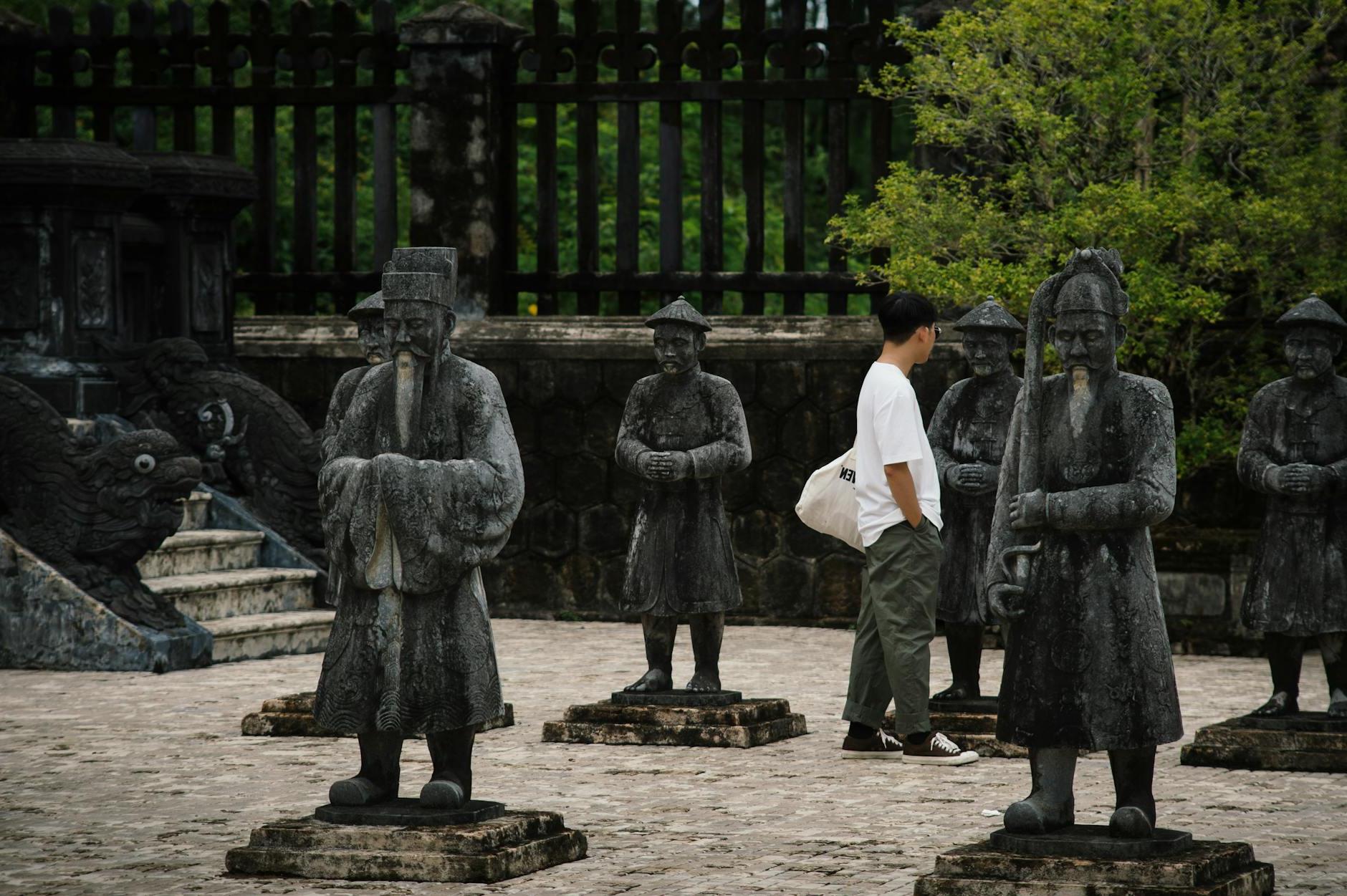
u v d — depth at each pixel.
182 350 15.00
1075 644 6.13
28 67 17.44
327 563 14.81
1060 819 6.26
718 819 7.50
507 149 16.47
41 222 14.38
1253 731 8.89
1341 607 9.11
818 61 15.70
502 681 11.87
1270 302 13.91
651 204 22.67
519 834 6.54
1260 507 13.91
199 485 14.98
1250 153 13.62
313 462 14.94
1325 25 13.64
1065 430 6.23
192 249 15.73
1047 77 14.08
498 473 6.54
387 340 6.58
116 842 7.05
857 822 7.44
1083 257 6.27
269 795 8.05
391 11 16.66
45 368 14.38
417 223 16.36
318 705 6.59
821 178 28.73
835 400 15.12
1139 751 6.23
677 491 9.86
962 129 14.10
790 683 11.84
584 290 16.33
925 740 8.98
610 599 15.62
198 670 12.58
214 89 17.14
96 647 12.38
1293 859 6.71
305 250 17.02
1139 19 13.55
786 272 15.80
